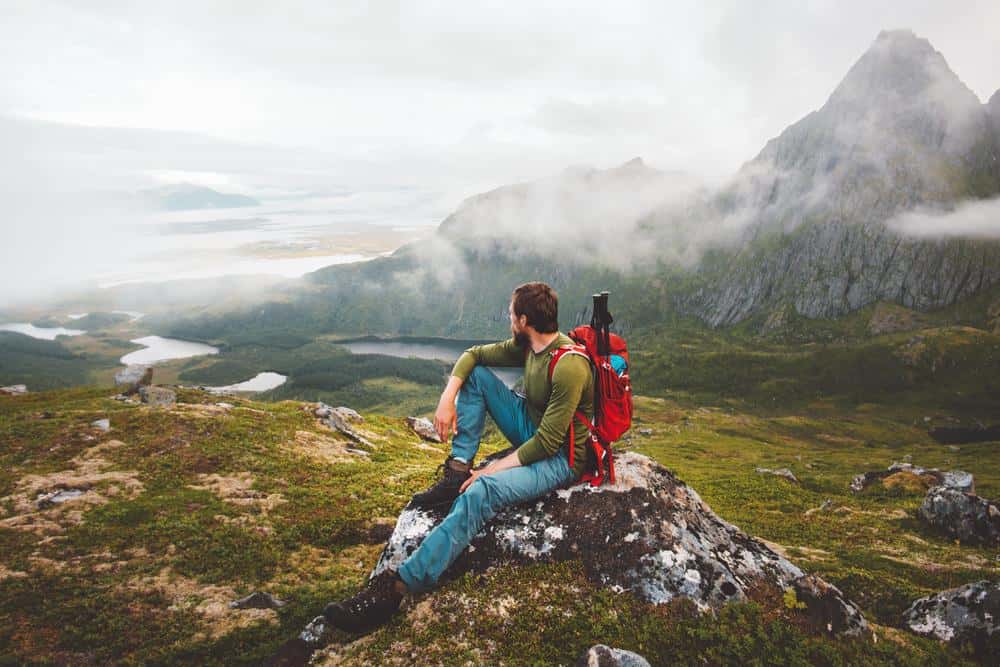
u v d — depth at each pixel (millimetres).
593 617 7316
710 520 9047
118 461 27500
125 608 13969
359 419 51344
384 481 26406
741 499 51938
